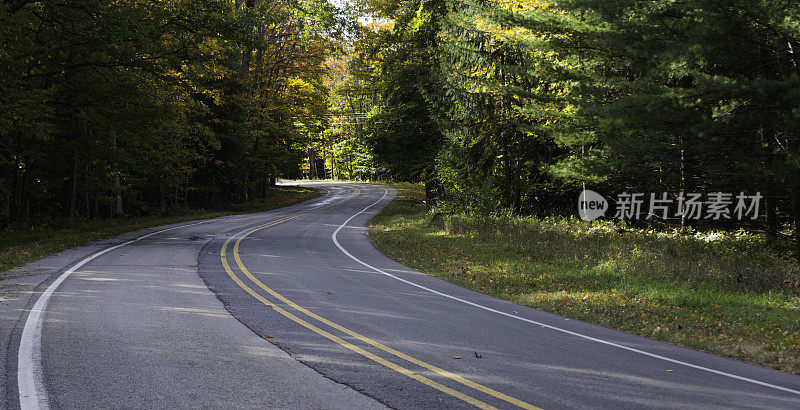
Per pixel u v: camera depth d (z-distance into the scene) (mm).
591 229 21422
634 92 14812
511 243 19828
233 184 46969
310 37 41531
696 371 6516
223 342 6809
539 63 17969
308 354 6438
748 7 11742
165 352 6273
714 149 14969
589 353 7137
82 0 18641
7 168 23625
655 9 14195
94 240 18969
